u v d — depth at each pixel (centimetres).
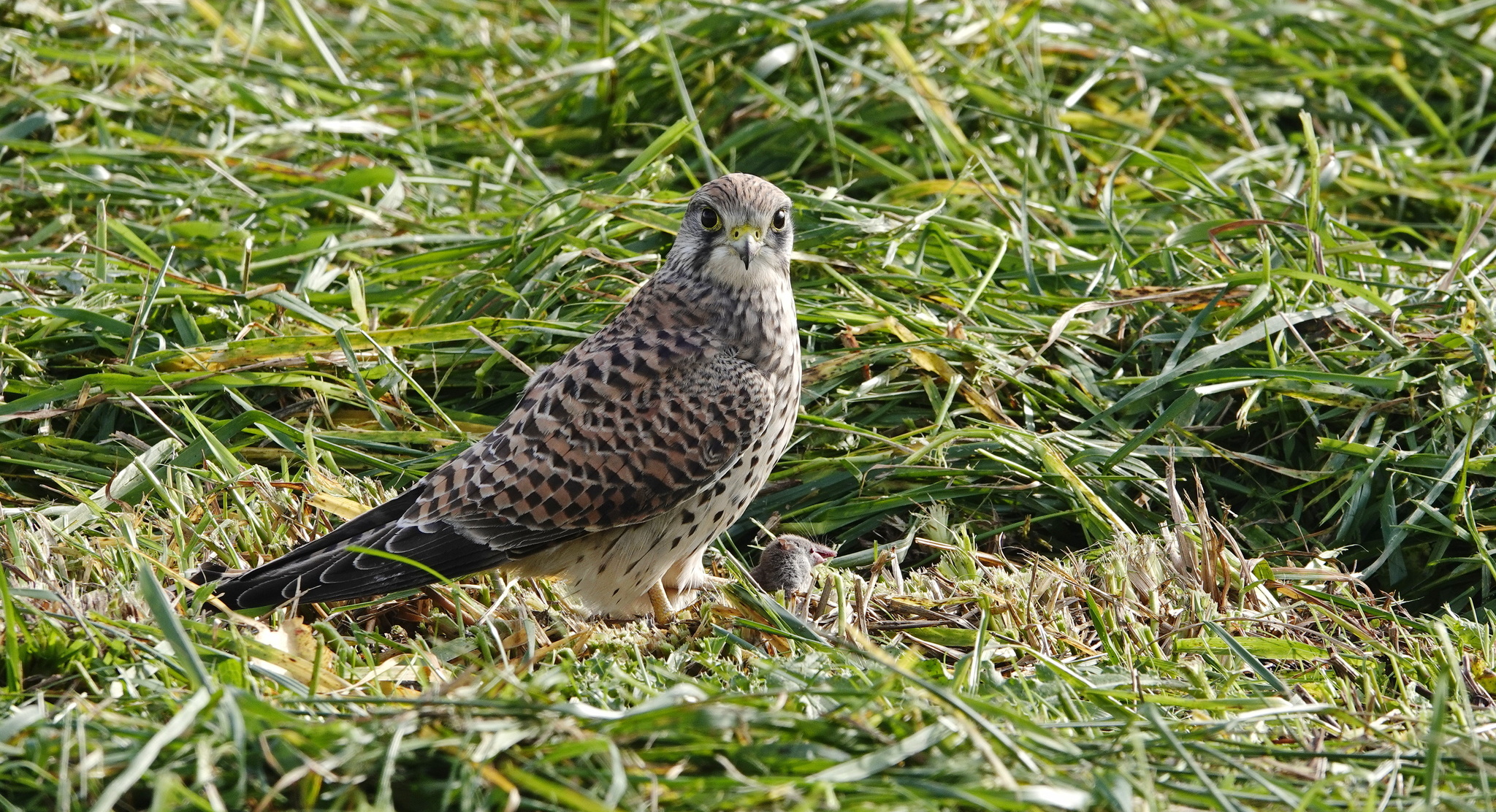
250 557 909
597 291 1135
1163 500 1042
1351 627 852
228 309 1144
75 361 1096
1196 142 1472
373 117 1491
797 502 1054
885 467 1032
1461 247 1153
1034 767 621
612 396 873
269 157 1385
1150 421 1091
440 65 1650
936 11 1553
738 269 880
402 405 1058
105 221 1159
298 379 1054
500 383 1105
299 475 999
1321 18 1648
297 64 1636
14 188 1259
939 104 1413
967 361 1095
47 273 1154
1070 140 1446
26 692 691
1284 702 745
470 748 605
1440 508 1005
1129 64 1555
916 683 644
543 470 859
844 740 640
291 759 590
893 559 922
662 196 1212
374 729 613
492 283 1145
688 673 814
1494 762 665
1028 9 1544
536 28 1777
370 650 847
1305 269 1181
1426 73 1602
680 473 877
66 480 980
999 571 917
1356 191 1408
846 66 1445
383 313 1169
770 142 1420
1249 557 991
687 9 1644
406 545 841
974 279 1180
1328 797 647
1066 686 737
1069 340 1132
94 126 1390
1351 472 1024
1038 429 1093
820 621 880
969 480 1041
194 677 630
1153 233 1295
